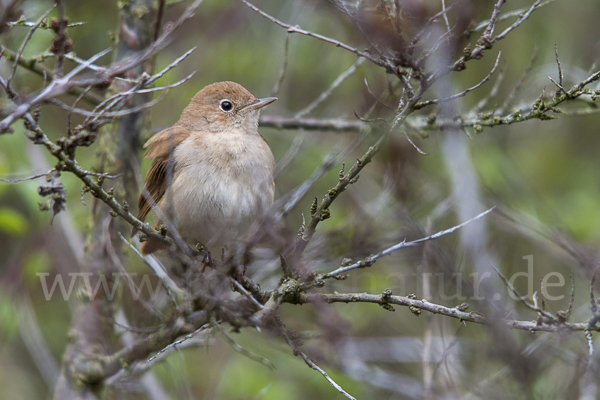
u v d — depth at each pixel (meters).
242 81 14.70
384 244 10.44
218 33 13.77
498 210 12.16
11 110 6.01
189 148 10.02
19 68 11.45
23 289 12.09
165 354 9.35
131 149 10.53
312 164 13.30
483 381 9.84
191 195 9.77
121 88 10.12
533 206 13.38
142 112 10.57
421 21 7.80
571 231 13.13
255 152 10.28
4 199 13.94
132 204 10.50
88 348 9.58
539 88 12.97
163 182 10.00
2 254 13.59
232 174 9.98
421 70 6.80
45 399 13.69
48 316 14.23
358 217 10.51
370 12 7.18
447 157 10.30
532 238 12.00
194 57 13.76
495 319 6.69
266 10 15.09
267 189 10.18
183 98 13.70
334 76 14.62
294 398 12.63
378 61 6.86
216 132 10.47
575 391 9.68
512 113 8.92
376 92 10.55
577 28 15.00
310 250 9.97
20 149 13.20
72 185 13.10
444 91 8.22
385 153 10.58
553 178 15.37
